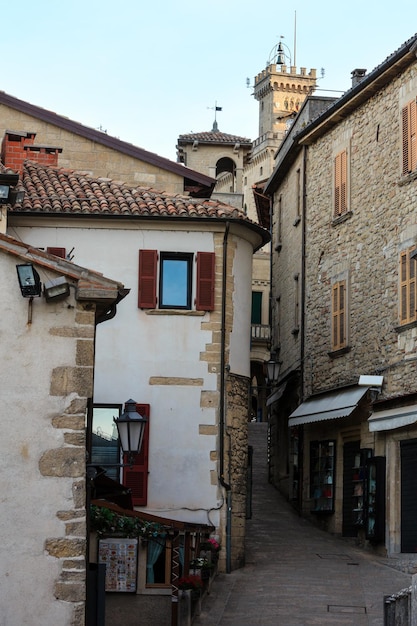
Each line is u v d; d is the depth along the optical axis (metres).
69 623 12.89
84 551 13.08
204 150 51.00
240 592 20.52
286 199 36.38
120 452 22.58
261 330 53.56
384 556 24.56
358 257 28.38
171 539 19.02
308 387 31.38
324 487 29.23
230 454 23.08
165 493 22.56
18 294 13.51
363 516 25.70
